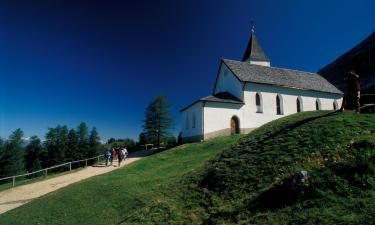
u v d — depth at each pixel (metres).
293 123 17.91
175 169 21.88
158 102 60.94
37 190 24.75
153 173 21.80
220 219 9.46
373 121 13.55
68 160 87.75
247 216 8.87
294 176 9.00
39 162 81.06
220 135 37.59
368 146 10.12
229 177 12.77
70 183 25.58
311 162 10.67
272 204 8.88
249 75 42.59
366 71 64.25
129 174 23.20
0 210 20.02
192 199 12.38
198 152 29.52
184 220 10.63
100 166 33.38
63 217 15.43
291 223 7.46
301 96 44.88
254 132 19.78
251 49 53.38
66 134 91.62
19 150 76.44
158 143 59.25
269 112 41.44
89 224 13.93
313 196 8.23
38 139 89.75
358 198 7.61
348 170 8.83
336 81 73.94
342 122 14.23
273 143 14.81
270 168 11.98
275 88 42.59
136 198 15.64
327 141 12.30
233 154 16.06
